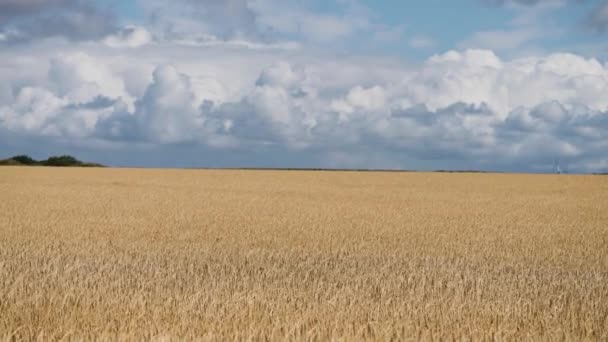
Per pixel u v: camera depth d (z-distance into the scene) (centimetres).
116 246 1616
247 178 6450
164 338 657
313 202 3469
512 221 2536
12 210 2722
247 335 682
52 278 1028
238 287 992
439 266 1345
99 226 2111
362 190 4744
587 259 1541
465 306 866
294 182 5812
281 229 2103
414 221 2469
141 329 706
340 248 1659
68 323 734
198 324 737
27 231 1928
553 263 1464
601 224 2461
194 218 2467
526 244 1814
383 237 1933
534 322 782
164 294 916
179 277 1089
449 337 699
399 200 3744
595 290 1059
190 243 1712
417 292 973
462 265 1374
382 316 795
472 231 2134
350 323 744
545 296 977
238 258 1412
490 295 966
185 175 6862
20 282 971
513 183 6075
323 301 871
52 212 2650
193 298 865
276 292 940
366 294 953
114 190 4300
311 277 1126
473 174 7988
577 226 2372
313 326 726
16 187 4478
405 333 710
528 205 3481
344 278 1117
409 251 1625
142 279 1039
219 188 4753
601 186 5619
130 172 7412
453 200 3806
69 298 864
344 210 2969
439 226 2286
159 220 2366
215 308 810
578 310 869
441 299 913
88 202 3244
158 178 6200
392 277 1122
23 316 771
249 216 2588
